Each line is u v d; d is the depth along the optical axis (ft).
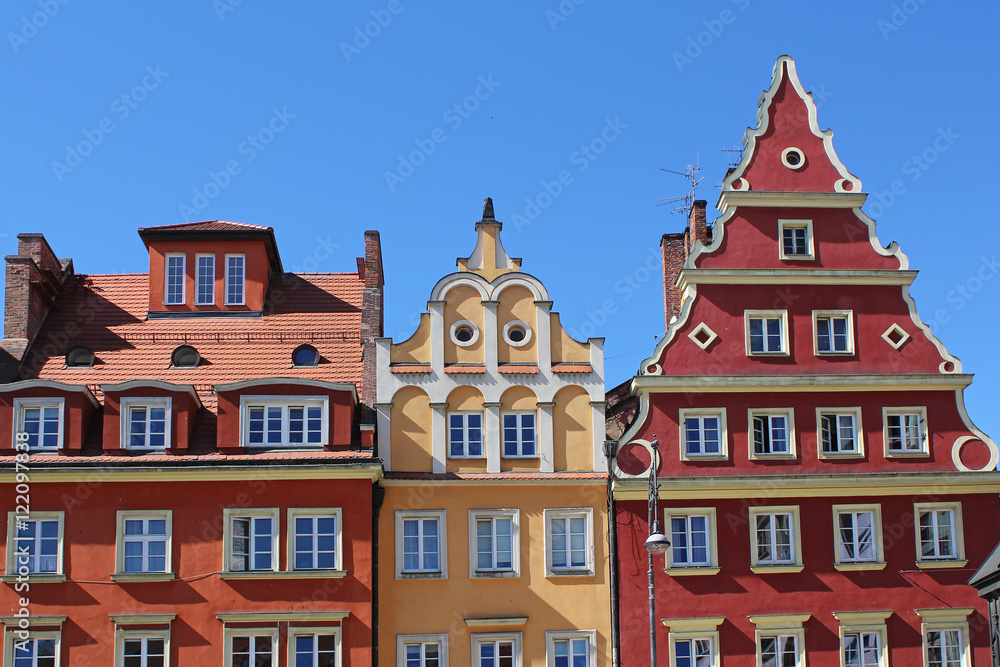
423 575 121.70
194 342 135.13
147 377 130.21
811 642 123.13
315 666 117.08
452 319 129.49
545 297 130.41
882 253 133.90
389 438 125.39
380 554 121.90
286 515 120.06
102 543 118.62
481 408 127.03
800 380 128.16
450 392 127.03
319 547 119.85
